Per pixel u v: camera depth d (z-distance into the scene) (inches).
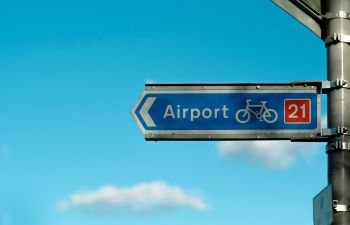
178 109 215.0
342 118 195.0
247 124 211.6
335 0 201.8
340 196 188.2
